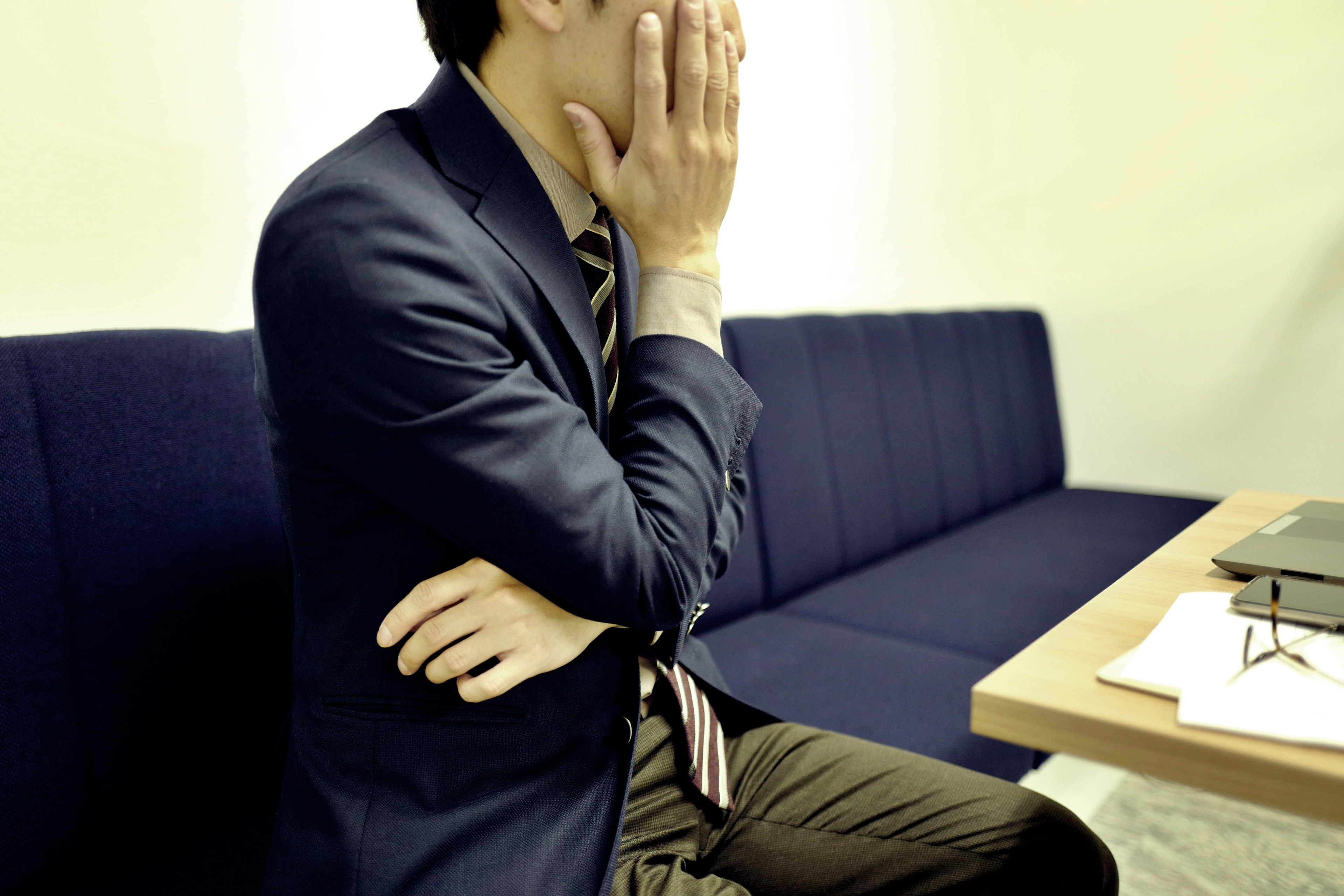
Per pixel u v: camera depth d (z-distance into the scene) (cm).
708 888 79
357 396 63
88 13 109
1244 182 265
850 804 92
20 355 90
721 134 76
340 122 135
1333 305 255
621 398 78
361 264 62
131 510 95
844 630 165
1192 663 60
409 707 72
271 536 108
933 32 261
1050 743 57
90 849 91
